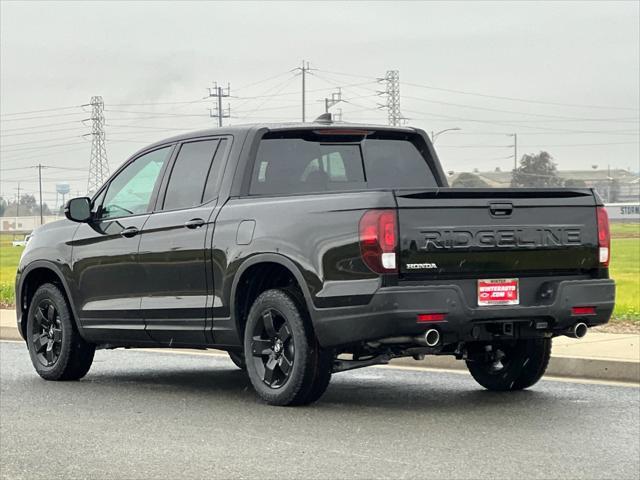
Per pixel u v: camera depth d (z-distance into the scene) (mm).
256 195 9328
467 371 11055
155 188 10102
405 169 9938
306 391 8703
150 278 9906
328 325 8352
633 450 7070
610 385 9938
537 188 8602
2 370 11734
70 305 10773
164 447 7340
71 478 6508
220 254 9211
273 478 6387
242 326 9266
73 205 10406
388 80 107000
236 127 9609
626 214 134625
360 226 8180
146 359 12727
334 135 9680
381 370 11211
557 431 7715
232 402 9242
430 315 8070
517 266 8500
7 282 29172
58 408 9070
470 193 8328
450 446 7219
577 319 8672
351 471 6527
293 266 8578
